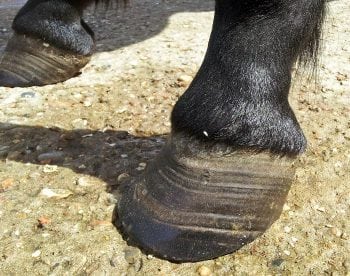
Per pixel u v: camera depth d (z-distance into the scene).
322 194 0.48
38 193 0.47
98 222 0.43
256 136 0.37
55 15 0.69
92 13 1.00
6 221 0.43
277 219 0.43
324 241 0.42
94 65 0.75
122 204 0.43
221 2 0.37
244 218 0.39
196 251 0.39
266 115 0.37
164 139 0.56
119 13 1.00
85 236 0.42
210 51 0.38
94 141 0.56
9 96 0.66
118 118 0.61
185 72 0.73
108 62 0.76
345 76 0.71
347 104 0.64
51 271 0.39
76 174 0.50
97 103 0.65
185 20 0.96
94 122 0.60
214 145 0.38
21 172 0.50
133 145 0.55
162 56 0.79
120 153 0.53
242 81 0.37
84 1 0.71
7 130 0.58
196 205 0.39
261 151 0.38
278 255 0.41
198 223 0.39
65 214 0.44
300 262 0.40
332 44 0.81
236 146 0.37
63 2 0.69
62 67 0.70
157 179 0.41
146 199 0.41
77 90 0.68
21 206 0.45
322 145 0.55
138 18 0.98
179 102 0.39
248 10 0.36
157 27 0.92
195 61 0.77
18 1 1.14
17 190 0.47
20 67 0.68
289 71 0.38
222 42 0.37
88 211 0.45
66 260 0.40
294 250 0.41
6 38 0.88
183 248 0.39
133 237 0.40
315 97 0.66
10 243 0.41
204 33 0.88
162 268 0.39
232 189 0.39
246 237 0.40
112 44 0.84
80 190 0.47
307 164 0.52
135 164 0.51
